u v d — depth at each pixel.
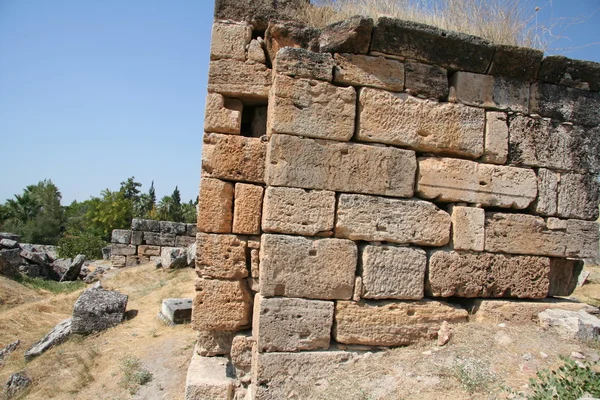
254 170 5.34
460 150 5.36
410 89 5.27
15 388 7.01
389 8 5.95
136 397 6.29
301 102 4.91
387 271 5.01
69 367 7.50
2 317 10.77
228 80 5.39
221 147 5.29
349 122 5.01
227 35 5.45
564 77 5.66
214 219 5.23
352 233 4.95
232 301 5.25
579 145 5.75
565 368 4.20
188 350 7.55
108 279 14.98
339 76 5.05
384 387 4.29
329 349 4.88
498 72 5.52
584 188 5.73
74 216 49.91
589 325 4.88
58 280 18.69
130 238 18.23
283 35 5.36
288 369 4.69
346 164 4.98
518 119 5.57
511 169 5.50
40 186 48.38
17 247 18.33
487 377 4.17
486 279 5.36
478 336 4.91
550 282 5.79
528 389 3.92
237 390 4.96
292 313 4.77
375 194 5.07
